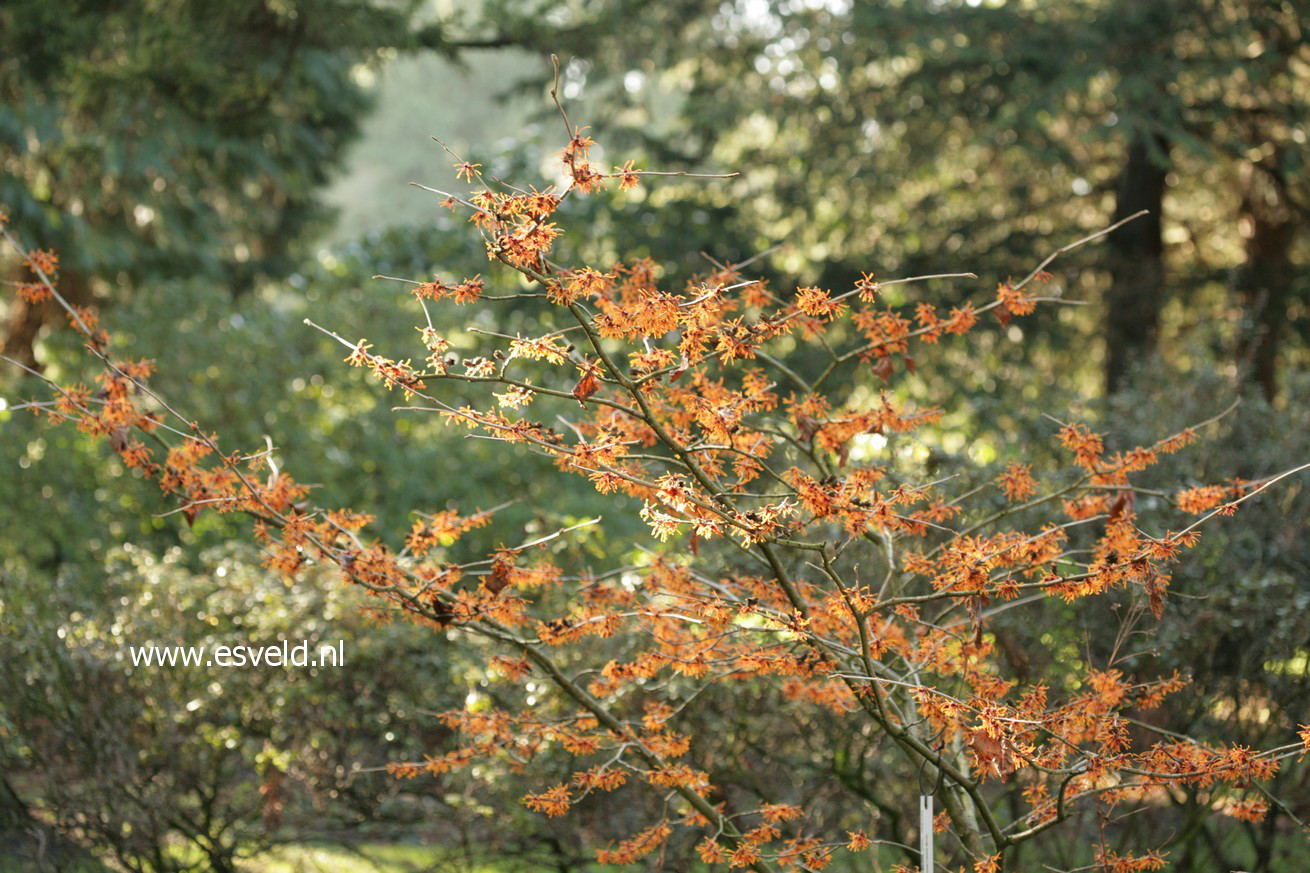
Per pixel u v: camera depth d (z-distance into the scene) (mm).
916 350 11773
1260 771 3178
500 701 4758
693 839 4754
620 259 11727
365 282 10422
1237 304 9570
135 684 4797
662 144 13562
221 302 9602
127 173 12641
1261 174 12641
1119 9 10977
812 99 12680
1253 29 11289
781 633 3477
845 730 4781
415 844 5223
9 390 9672
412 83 27125
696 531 3137
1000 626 4766
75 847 4891
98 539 8711
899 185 13312
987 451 6488
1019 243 12469
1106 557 3172
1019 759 3174
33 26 10102
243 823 5059
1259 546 5418
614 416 3510
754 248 12961
